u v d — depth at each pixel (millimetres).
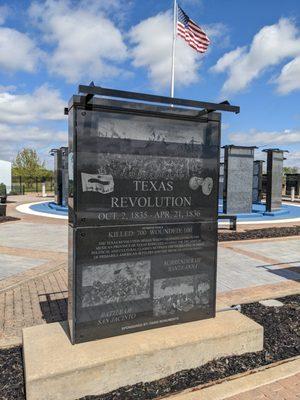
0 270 7285
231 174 18625
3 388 3227
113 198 3584
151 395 3154
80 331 3473
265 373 3471
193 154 3951
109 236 3582
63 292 5910
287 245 10625
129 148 3631
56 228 13727
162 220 3832
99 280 3553
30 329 3744
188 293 4004
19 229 13438
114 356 3225
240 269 7727
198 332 3748
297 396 3152
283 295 5980
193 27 15125
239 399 3105
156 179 3783
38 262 8016
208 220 4070
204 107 3791
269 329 4504
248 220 17188
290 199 32312
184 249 3959
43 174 51812
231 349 3764
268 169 19797
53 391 2994
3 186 26688
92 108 3441
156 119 3736
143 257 3760
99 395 3158
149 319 3811
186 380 3381
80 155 3416
